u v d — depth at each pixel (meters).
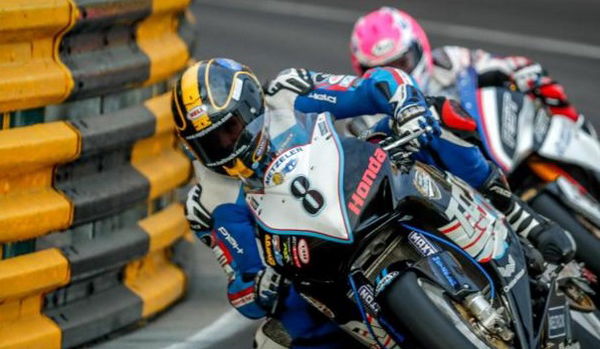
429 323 13.07
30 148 16.06
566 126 18.97
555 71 38.22
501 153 17.84
